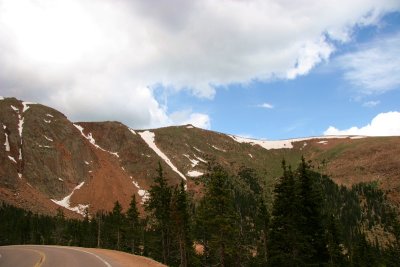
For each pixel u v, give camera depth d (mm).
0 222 118812
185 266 53938
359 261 68750
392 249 70875
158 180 56875
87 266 22156
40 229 118938
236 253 54312
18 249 40594
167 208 55969
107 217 111500
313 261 34875
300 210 34719
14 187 187875
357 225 160125
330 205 171625
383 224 161000
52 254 31578
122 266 22047
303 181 35938
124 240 84312
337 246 47250
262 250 53375
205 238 59406
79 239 106188
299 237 33719
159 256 61344
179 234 54562
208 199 47281
